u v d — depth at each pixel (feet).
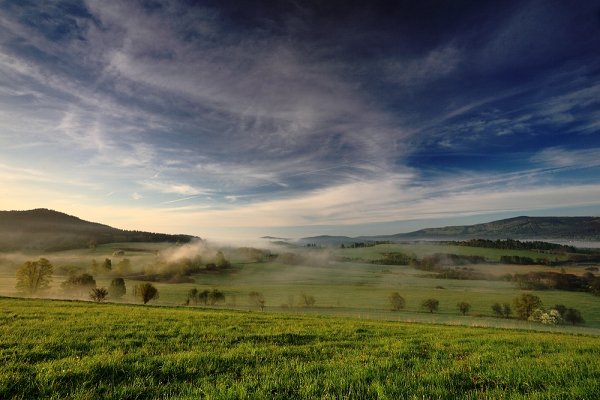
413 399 22.81
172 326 58.23
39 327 50.67
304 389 24.81
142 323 59.41
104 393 23.77
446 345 51.52
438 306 386.73
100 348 38.50
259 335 51.88
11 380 25.39
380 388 24.47
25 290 309.63
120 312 78.38
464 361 36.99
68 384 25.64
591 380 27.30
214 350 39.88
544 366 34.17
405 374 29.73
